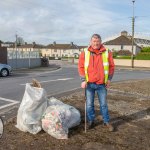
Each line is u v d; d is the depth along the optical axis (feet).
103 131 10.98
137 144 9.85
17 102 17.54
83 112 13.62
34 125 10.39
